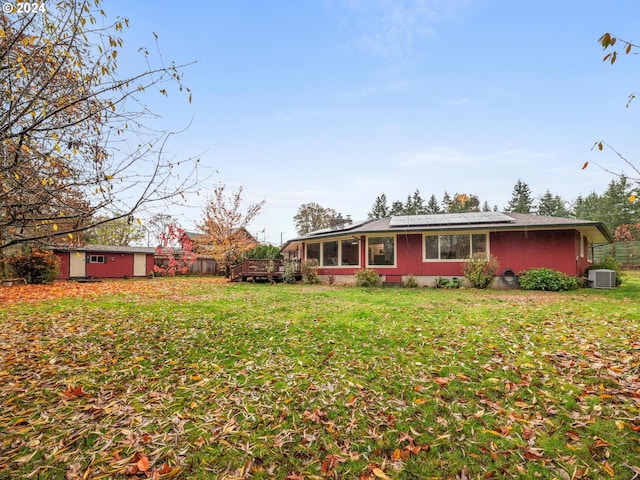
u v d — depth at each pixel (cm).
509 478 211
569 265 1255
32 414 294
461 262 1391
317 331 548
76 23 242
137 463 226
